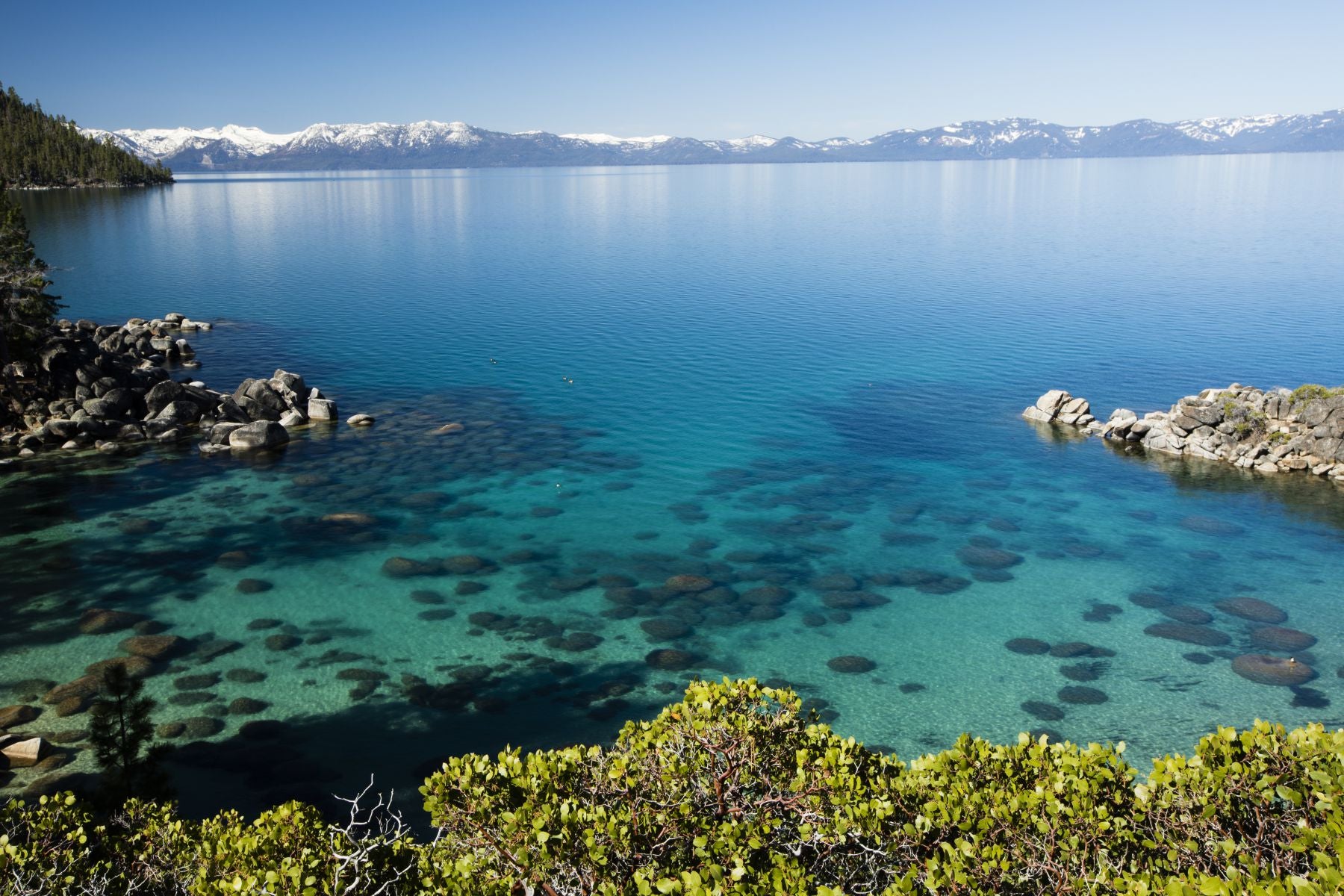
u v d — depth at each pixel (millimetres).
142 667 32406
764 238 185625
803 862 14773
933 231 193750
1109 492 51344
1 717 28891
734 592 39250
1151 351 82375
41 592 38125
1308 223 190875
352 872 15445
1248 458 55250
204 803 24984
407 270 138750
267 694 30953
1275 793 13570
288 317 101500
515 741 28562
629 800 14867
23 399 61219
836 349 86500
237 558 41875
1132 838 13508
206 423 60844
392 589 39125
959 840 13562
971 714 30656
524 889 13797
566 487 51844
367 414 65938
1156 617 37188
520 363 81500
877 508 48969
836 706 31031
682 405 68375
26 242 64938
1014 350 84562
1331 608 37781
